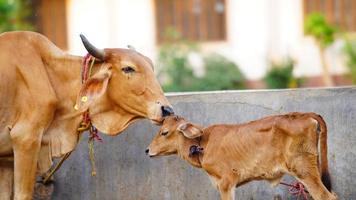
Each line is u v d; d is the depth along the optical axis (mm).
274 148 7410
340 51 20625
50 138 7875
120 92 7707
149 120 8305
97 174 8922
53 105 7723
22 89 7645
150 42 21094
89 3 21031
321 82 20734
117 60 7699
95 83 7625
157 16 21297
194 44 20078
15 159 7691
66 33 21328
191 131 7609
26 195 7699
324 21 20453
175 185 8789
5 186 8086
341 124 8555
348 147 8547
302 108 8617
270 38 21031
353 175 8531
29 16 21297
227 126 7676
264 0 21047
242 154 7516
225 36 21359
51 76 7852
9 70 7605
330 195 7348
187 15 21422
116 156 8891
